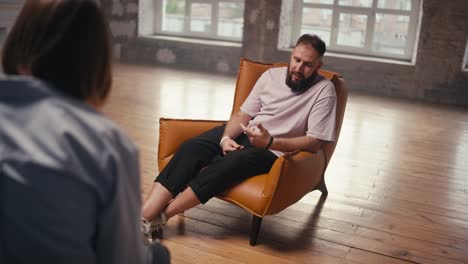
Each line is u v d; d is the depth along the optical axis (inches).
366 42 270.8
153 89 231.9
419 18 250.8
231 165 91.4
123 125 170.4
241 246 94.5
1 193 27.6
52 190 27.5
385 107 227.5
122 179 30.3
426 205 119.6
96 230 30.9
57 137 28.4
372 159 152.3
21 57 31.8
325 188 119.4
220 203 112.9
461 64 241.1
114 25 307.1
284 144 95.1
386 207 116.9
